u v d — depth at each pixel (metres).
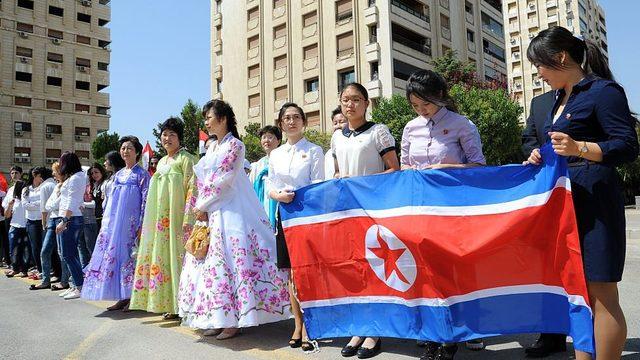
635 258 8.46
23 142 44.44
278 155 4.39
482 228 3.05
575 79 2.74
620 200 2.57
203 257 4.19
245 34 37.50
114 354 3.67
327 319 3.59
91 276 5.35
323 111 32.28
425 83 3.39
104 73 50.69
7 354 3.72
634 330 3.92
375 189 3.48
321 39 32.72
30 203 8.10
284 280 4.29
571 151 2.43
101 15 50.91
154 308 4.69
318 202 3.70
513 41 60.88
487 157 25.27
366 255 3.46
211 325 3.89
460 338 3.04
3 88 43.44
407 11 31.70
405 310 3.27
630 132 2.45
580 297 2.59
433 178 3.27
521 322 2.95
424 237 3.18
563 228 2.72
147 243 4.95
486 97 25.45
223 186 4.20
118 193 5.54
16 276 8.63
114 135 48.00
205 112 4.46
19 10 44.81
